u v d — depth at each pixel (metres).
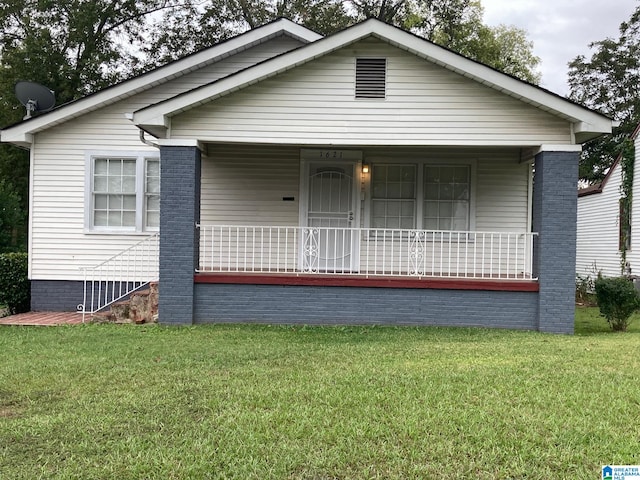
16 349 7.26
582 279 19.16
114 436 4.18
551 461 3.76
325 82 9.09
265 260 11.18
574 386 5.36
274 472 3.59
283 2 23.97
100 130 11.05
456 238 11.09
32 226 11.05
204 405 4.82
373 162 11.12
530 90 8.65
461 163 11.05
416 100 9.04
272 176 11.20
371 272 10.98
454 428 4.27
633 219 17.05
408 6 26.11
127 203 11.17
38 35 21.08
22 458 3.82
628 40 30.30
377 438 4.11
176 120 9.10
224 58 11.33
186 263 9.18
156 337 8.09
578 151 8.84
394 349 7.22
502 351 7.11
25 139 10.80
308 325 9.22
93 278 10.16
